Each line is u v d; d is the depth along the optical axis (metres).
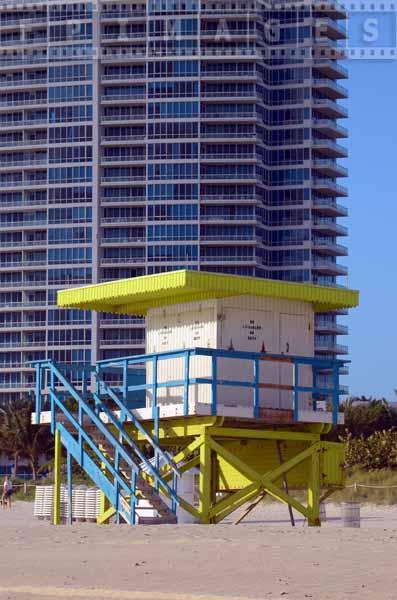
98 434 33.53
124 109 189.88
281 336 33.03
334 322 192.62
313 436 33.19
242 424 33.28
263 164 190.00
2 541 24.11
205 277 31.36
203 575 17.92
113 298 34.12
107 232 189.12
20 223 191.00
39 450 146.50
